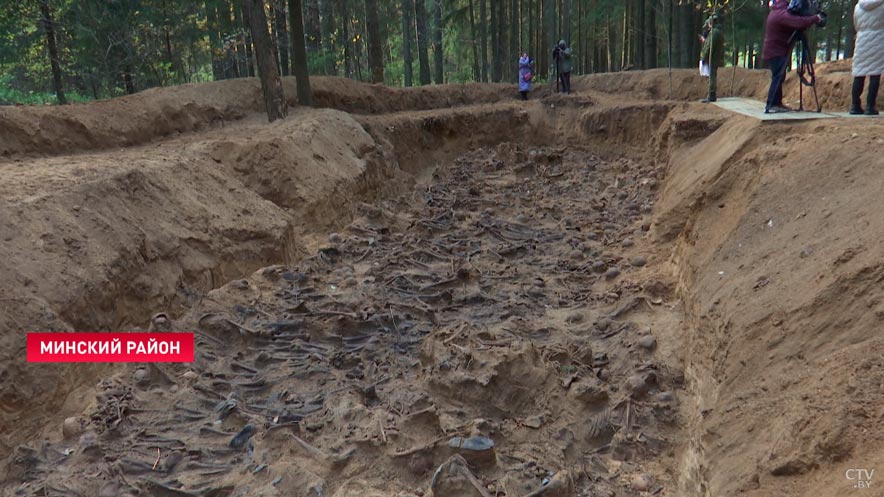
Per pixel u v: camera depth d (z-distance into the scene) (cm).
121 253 579
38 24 1402
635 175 1362
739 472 311
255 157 923
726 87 1670
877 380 275
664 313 636
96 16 1432
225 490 388
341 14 2366
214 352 572
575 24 2720
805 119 740
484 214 1134
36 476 398
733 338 419
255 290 700
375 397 494
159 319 567
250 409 479
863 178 450
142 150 916
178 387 504
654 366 537
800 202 495
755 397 352
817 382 308
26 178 621
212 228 734
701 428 390
